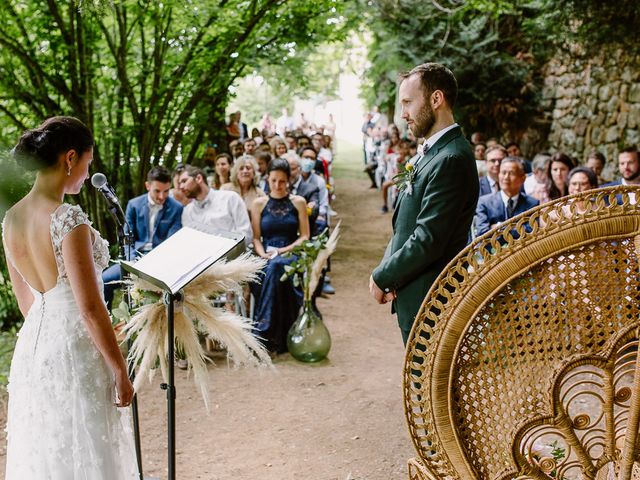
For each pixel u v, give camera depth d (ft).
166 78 24.31
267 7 23.70
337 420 13.35
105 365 7.58
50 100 22.52
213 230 9.05
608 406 6.02
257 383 15.26
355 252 30.07
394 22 36.99
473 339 6.20
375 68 41.60
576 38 28.91
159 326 8.91
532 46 36.94
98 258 7.47
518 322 6.07
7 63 21.91
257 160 24.91
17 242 7.42
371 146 52.26
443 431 6.27
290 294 17.22
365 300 22.33
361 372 15.96
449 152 9.00
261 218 18.08
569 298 5.96
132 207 17.28
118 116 24.31
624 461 5.87
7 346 16.83
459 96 39.81
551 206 5.86
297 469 11.41
